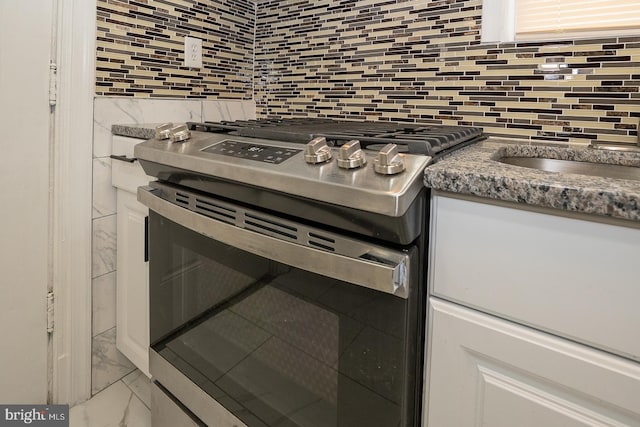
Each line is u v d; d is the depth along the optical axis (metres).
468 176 0.55
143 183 1.17
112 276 1.37
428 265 0.62
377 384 0.64
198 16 1.49
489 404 0.59
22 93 1.12
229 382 0.87
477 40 1.14
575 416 0.52
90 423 1.25
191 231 0.91
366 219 0.59
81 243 1.28
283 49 1.61
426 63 1.24
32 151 1.16
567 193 0.48
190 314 0.95
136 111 1.34
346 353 0.66
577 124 1.02
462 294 0.59
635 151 0.86
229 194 0.79
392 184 0.56
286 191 0.65
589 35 0.99
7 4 1.06
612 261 0.47
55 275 1.26
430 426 0.65
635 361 0.48
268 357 0.79
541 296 0.53
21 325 1.20
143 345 1.27
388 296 0.61
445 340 0.62
